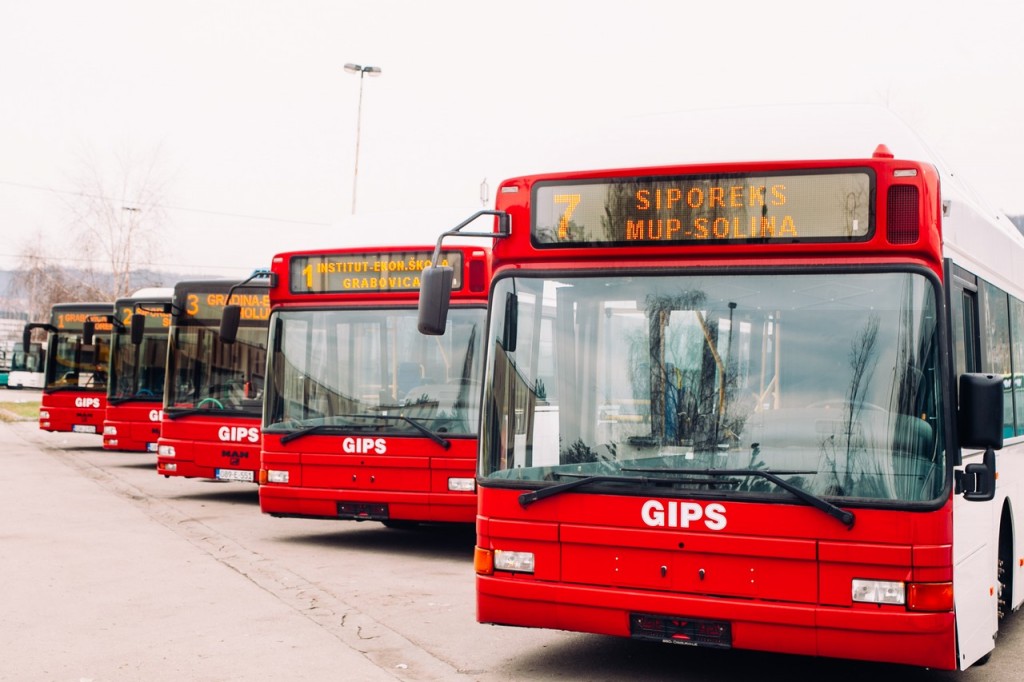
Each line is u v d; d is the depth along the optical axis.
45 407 25.72
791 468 5.96
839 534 5.79
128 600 9.03
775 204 6.21
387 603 9.08
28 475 20.12
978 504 6.61
